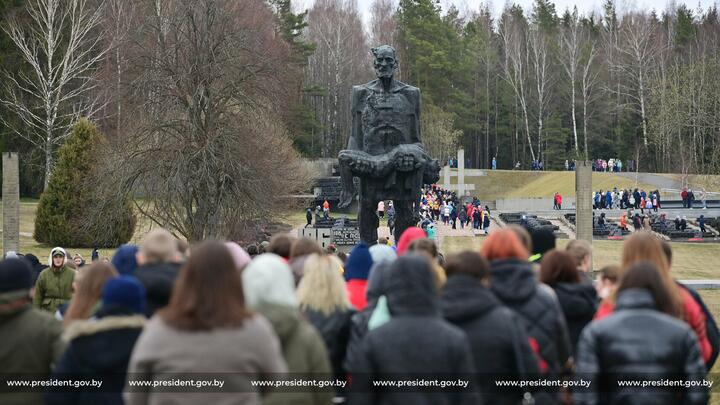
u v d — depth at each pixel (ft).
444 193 273.54
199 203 131.75
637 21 393.09
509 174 352.08
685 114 308.81
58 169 167.22
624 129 383.04
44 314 27.30
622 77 395.75
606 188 317.01
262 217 138.62
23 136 220.64
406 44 371.56
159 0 152.35
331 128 352.90
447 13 445.37
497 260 28.45
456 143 374.63
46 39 213.25
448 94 374.02
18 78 237.04
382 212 225.56
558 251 32.27
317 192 277.85
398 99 63.16
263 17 225.76
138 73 140.46
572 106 374.02
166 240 29.89
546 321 27.50
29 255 59.98
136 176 132.46
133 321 25.46
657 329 24.89
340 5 381.19
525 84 396.78
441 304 25.84
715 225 228.02
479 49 402.93
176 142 132.57
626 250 30.22
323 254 32.68
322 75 353.31
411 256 24.21
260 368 21.61
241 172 132.57
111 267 30.17
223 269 21.74
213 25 137.28
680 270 160.25
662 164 366.22
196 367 20.98
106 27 214.07
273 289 24.12
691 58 339.16
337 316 29.25
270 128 155.33
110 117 208.54
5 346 26.22
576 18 419.95
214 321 21.24
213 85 135.03
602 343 25.21
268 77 140.15
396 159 60.95
